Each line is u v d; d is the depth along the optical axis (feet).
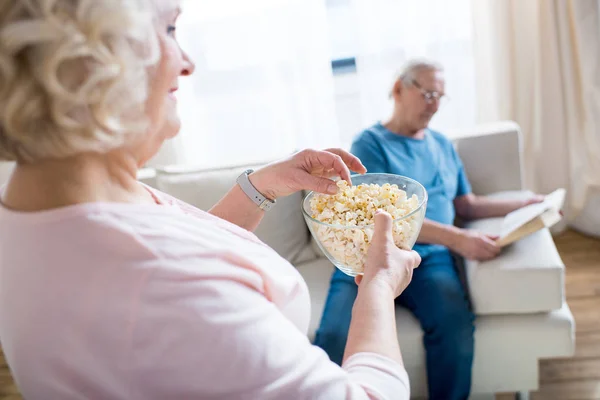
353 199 3.04
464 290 6.59
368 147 6.92
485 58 9.25
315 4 8.91
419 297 6.30
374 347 2.22
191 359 1.85
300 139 9.64
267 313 2.00
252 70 9.27
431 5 9.01
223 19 8.97
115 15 1.68
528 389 6.41
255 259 2.25
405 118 6.92
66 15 1.65
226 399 1.90
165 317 1.84
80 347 1.85
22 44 1.61
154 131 2.11
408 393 2.20
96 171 1.98
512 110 9.56
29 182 1.94
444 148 7.33
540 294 6.11
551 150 9.71
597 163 9.52
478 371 6.39
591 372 7.23
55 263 1.85
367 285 2.44
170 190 7.18
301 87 9.35
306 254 7.54
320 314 6.43
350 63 9.57
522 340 6.19
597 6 8.73
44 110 1.72
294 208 7.43
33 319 1.87
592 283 8.84
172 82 2.11
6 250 1.93
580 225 10.16
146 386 1.87
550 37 9.09
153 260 1.88
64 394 1.91
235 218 3.41
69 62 1.68
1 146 1.85
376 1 8.97
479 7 8.95
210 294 1.90
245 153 9.77
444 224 6.75
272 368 1.92
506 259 6.27
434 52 9.29
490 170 7.75
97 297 1.83
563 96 9.46
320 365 2.02
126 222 1.91
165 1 2.06
